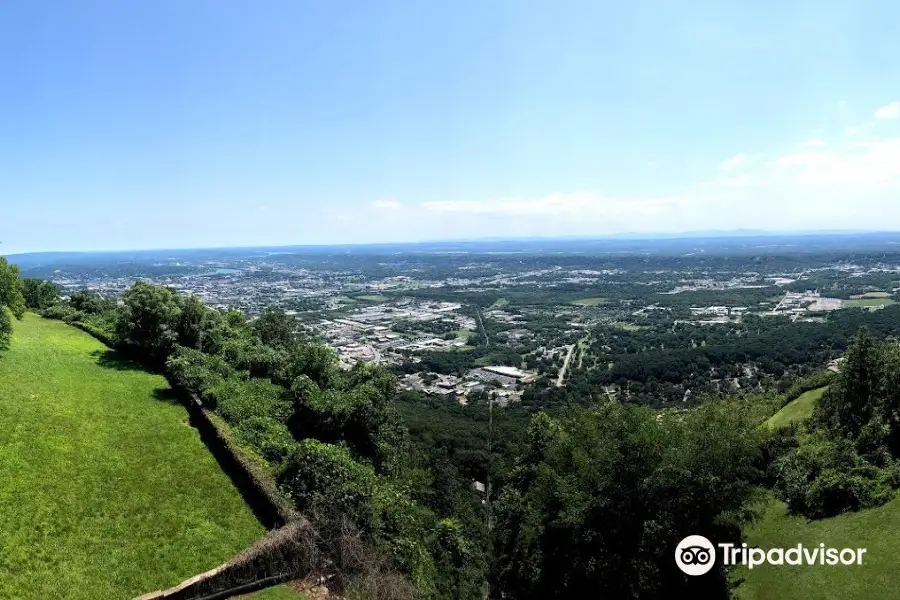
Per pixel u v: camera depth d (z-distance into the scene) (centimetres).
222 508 1864
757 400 4794
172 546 1639
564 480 2534
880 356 2789
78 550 1552
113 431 2261
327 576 1661
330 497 1862
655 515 2342
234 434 2258
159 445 2216
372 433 2875
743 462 2331
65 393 2534
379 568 1783
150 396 2717
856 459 2486
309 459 1945
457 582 2561
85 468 1942
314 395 2814
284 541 1622
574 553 2517
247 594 1513
